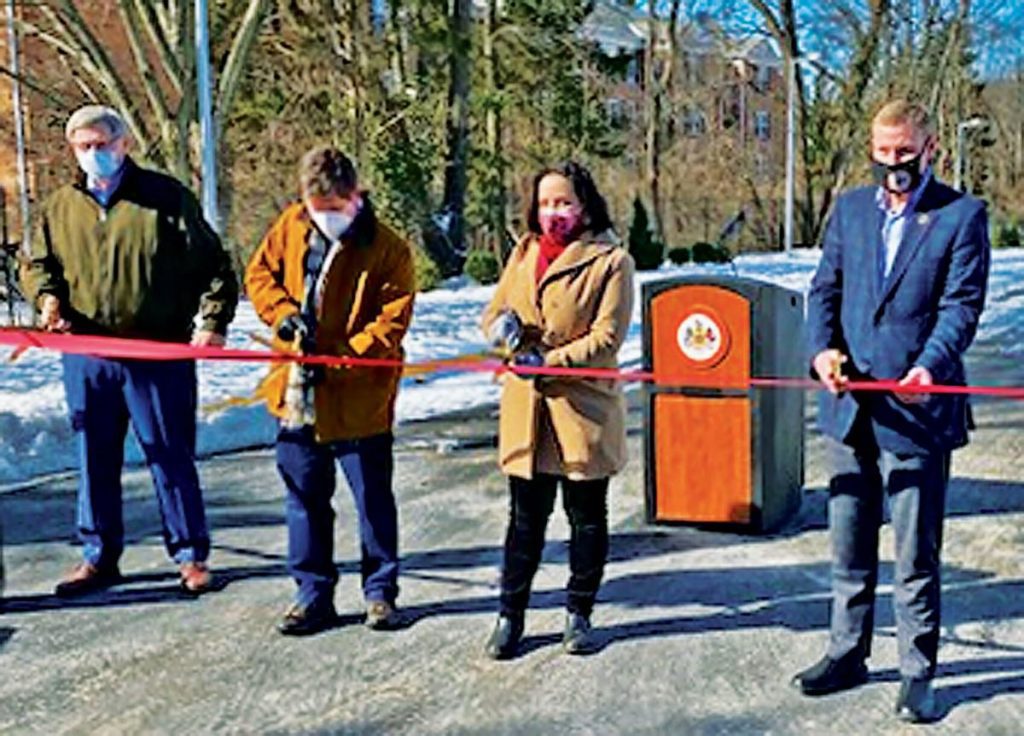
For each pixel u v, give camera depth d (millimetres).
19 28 20250
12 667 3865
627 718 3447
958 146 44531
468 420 8180
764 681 3686
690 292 5133
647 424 5305
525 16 27250
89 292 4297
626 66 31203
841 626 3598
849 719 3420
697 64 43031
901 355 3279
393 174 23984
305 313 3936
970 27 40312
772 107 47031
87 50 18938
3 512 5766
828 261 3482
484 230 27734
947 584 4535
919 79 38531
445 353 11297
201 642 4059
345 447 4051
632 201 34031
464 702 3564
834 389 3320
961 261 3223
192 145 18594
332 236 3889
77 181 4355
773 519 5262
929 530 3336
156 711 3535
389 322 3920
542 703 3551
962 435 3361
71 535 5371
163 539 5141
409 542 5199
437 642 4031
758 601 4391
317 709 3531
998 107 54094
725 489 5227
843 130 39312
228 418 7613
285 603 4430
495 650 3885
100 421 4457
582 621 3936
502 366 3742
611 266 3758
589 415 3781
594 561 3881
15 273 14242
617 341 3738
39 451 6781
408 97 24953
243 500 5992
